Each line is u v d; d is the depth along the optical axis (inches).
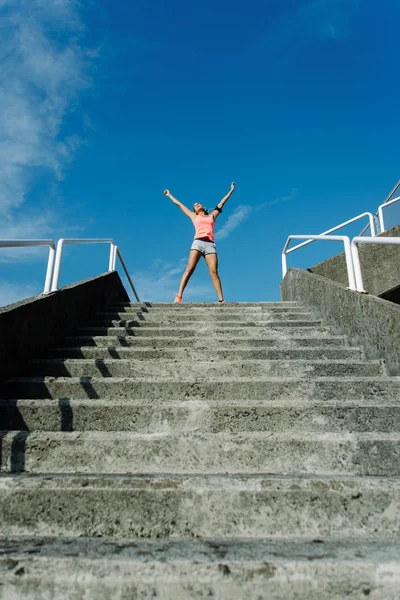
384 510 60.1
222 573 44.3
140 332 163.3
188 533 58.8
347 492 60.9
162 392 105.1
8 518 60.0
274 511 59.9
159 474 69.4
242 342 146.8
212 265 226.7
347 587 43.6
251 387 105.3
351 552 48.9
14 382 104.6
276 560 45.9
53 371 120.0
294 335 157.2
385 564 44.9
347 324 145.3
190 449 76.4
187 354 133.6
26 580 44.3
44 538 55.7
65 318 157.2
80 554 47.7
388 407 89.4
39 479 62.9
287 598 43.4
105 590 43.8
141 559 46.1
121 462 75.6
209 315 186.9
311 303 191.3
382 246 238.2
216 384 105.5
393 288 225.9
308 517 59.6
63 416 90.7
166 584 43.8
